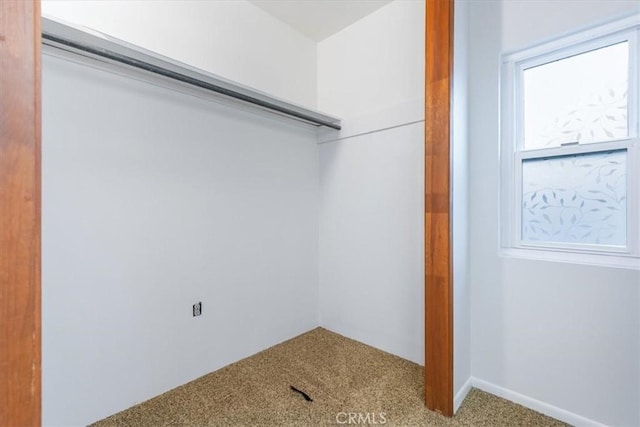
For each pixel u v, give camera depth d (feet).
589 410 5.31
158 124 6.48
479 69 6.42
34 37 1.85
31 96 1.84
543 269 5.75
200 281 7.22
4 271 1.74
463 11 6.12
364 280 8.95
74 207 5.43
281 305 9.09
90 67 5.55
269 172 8.72
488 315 6.41
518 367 6.06
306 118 8.48
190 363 7.03
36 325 1.86
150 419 5.74
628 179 5.21
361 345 8.84
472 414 5.74
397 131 8.10
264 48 8.76
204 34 7.47
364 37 8.99
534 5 5.77
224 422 5.64
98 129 5.67
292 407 6.03
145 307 6.33
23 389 1.81
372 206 8.70
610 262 5.27
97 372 5.72
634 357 4.95
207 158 7.32
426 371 5.90
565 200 5.91
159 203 6.51
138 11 6.39
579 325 5.40
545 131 6.13
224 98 7.44
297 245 9.54
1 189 1.72
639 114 5.12
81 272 5.52
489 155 6.34
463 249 6.24
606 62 5.45
